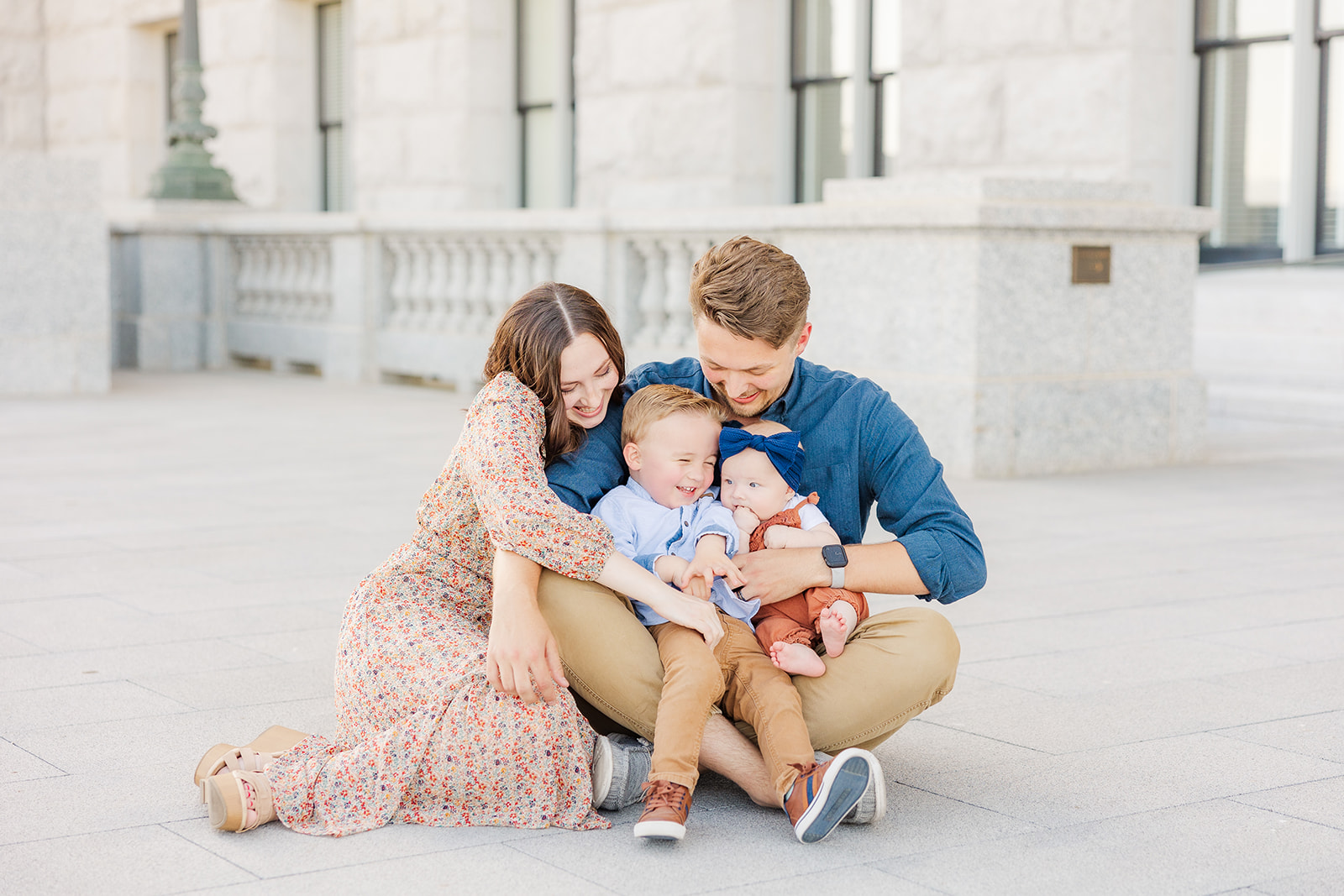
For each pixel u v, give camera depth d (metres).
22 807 3.05
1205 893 2.66
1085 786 3.27
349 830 2.93
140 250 15.38
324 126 19.19
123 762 3.35
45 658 4.25
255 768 3.09
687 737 2.91
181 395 12.57
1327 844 2.91
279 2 18.75
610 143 14.44
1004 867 2.79
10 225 12.09
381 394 12.84
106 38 22.73
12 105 24.27
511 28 16.14
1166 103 10.70
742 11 13.22
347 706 3.14
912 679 3.06
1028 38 10.98
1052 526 6.66
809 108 13.44
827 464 3.27
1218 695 4.01
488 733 2.96
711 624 2.97
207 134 16.02
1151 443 8.70
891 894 2.65
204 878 2.69
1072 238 8.22
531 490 2.99
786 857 2.84
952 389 8.03
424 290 13.30
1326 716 3.81
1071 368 8.33
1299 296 10.65
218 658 4.28
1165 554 6.02
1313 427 10.29
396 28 16.89
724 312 2.99
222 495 7.31
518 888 2.67
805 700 3.09
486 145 16.19
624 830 2.99
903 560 3.08
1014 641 4.61
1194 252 8.77
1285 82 10.78
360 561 5.72
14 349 12.20
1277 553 6.05
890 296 8.30
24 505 6.96
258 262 15.38
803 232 8.78
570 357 3.10
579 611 3.04
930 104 11.62
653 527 3.13
